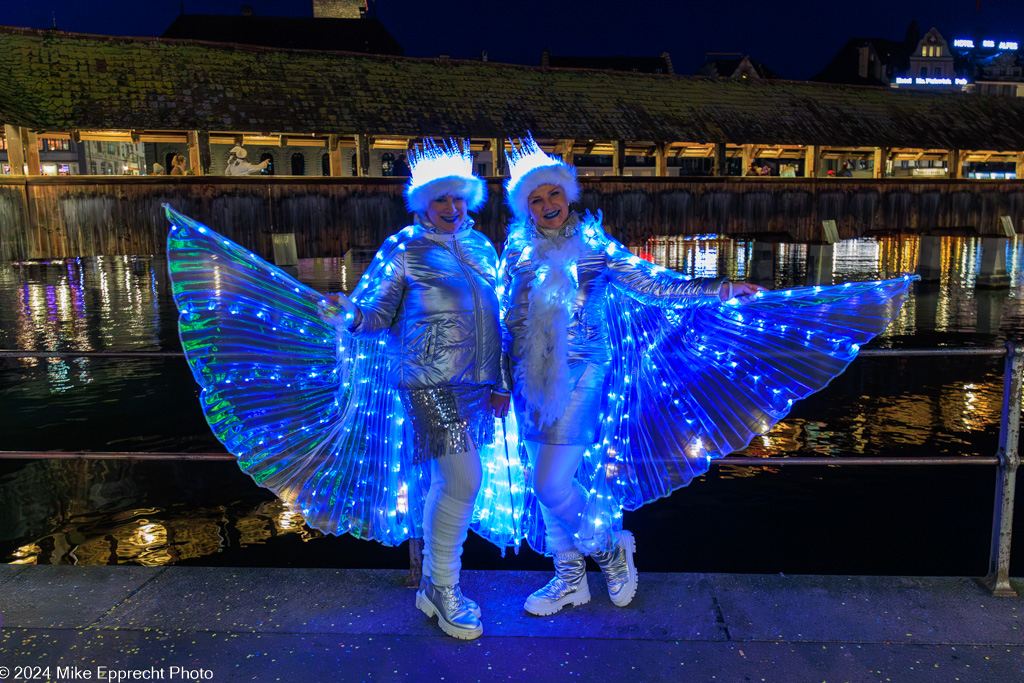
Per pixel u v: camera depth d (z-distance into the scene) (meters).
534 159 2.31
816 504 7.11
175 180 15.86
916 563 5.86
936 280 23.17
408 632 2.38
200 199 16.05
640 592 2.62
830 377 2.49
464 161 2.34
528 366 2.27
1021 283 22.56
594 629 2.38
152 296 19.38
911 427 9.60
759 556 6.02
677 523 6.70
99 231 15.40
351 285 20.48
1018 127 24.84
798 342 2.49
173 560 6.07
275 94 18.91
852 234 20.66
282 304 2.43
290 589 2.66
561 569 2.51
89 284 21.67
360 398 2.54
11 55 17.12
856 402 10.76
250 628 2.40
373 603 2.56
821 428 9.58
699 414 2.59
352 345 2.50
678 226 19.31
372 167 35.31
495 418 2.56
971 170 42.91
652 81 23.80
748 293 2.28
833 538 6.33
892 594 2.58
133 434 9.56
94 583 2.72
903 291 2.42
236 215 16.34
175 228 2.31
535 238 2.32
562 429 2.28
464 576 2.77
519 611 2.50
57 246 15.11
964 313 17.92
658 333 2.60
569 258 2.26
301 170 34.69
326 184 16.95
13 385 11.94
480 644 2.30
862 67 53.12
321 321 2.46
